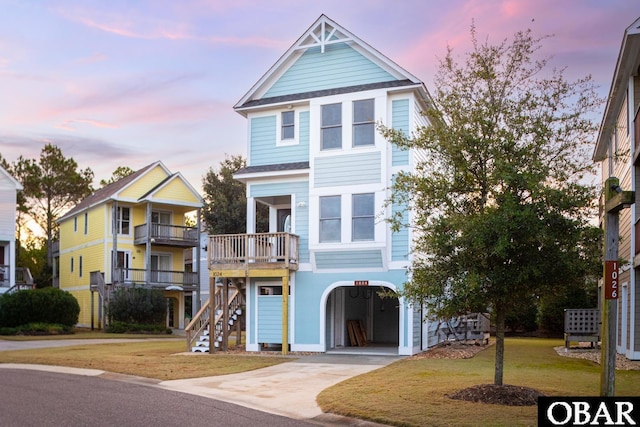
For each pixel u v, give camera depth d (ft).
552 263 32.40
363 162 62.69
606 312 28.99
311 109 65.51
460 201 35.40
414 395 34.35
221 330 67.31
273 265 63.57
